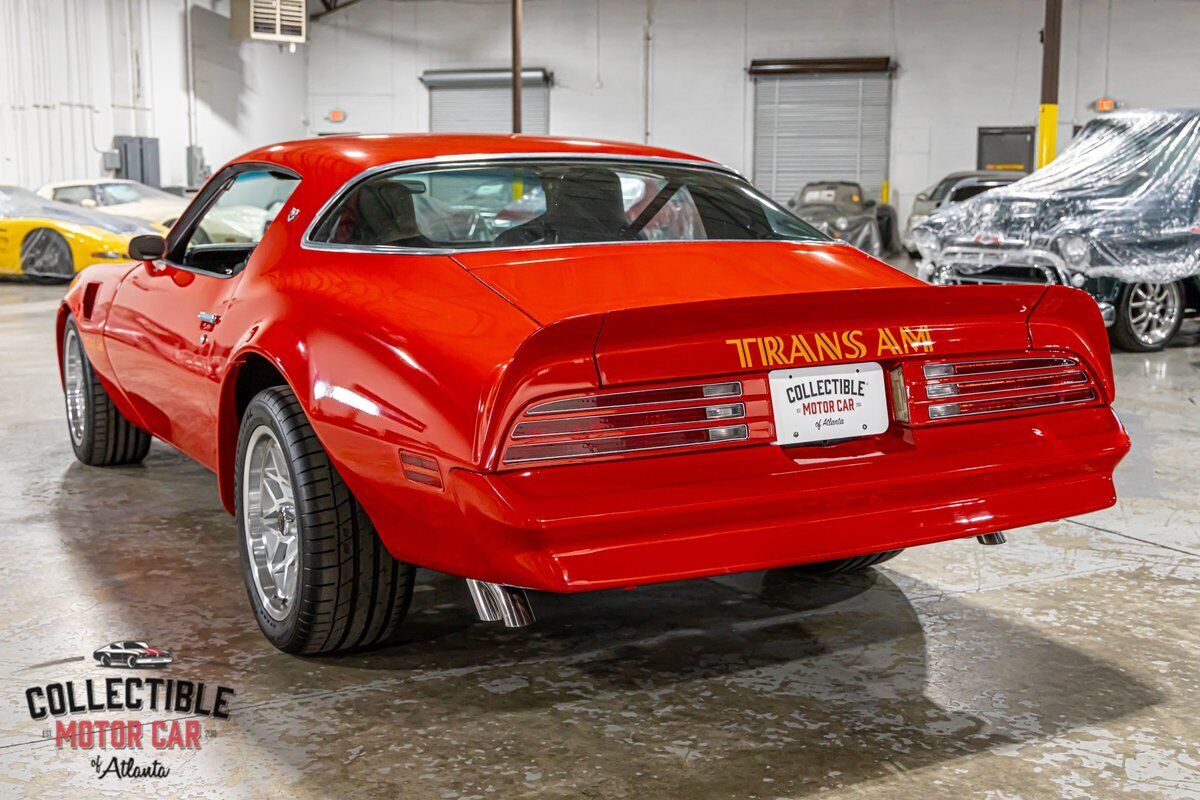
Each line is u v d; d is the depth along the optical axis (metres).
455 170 2.84
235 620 2.88
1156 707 2.38
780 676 2.55
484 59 26.91
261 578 2.71
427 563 2.29
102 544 3.51
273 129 26.08
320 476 2.45
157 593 3.07
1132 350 8.20
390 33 27.22
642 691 2.47
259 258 2.92
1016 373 2.42
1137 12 23.41
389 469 2.22
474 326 2.21
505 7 26.56
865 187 25.39
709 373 2.13
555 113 26.72
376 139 3.13
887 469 2.26
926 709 2.38
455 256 2.50
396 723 2.29
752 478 2.15
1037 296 2.39
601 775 2.08
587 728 2.28
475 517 2.05
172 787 2.02
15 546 3.48
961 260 8.28
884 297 2.23
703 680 2.53
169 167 22.20
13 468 4.51
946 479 2.30
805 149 25.56
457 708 2.37
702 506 2.09
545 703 2.40
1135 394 6.34
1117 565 3.36
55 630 2.79
